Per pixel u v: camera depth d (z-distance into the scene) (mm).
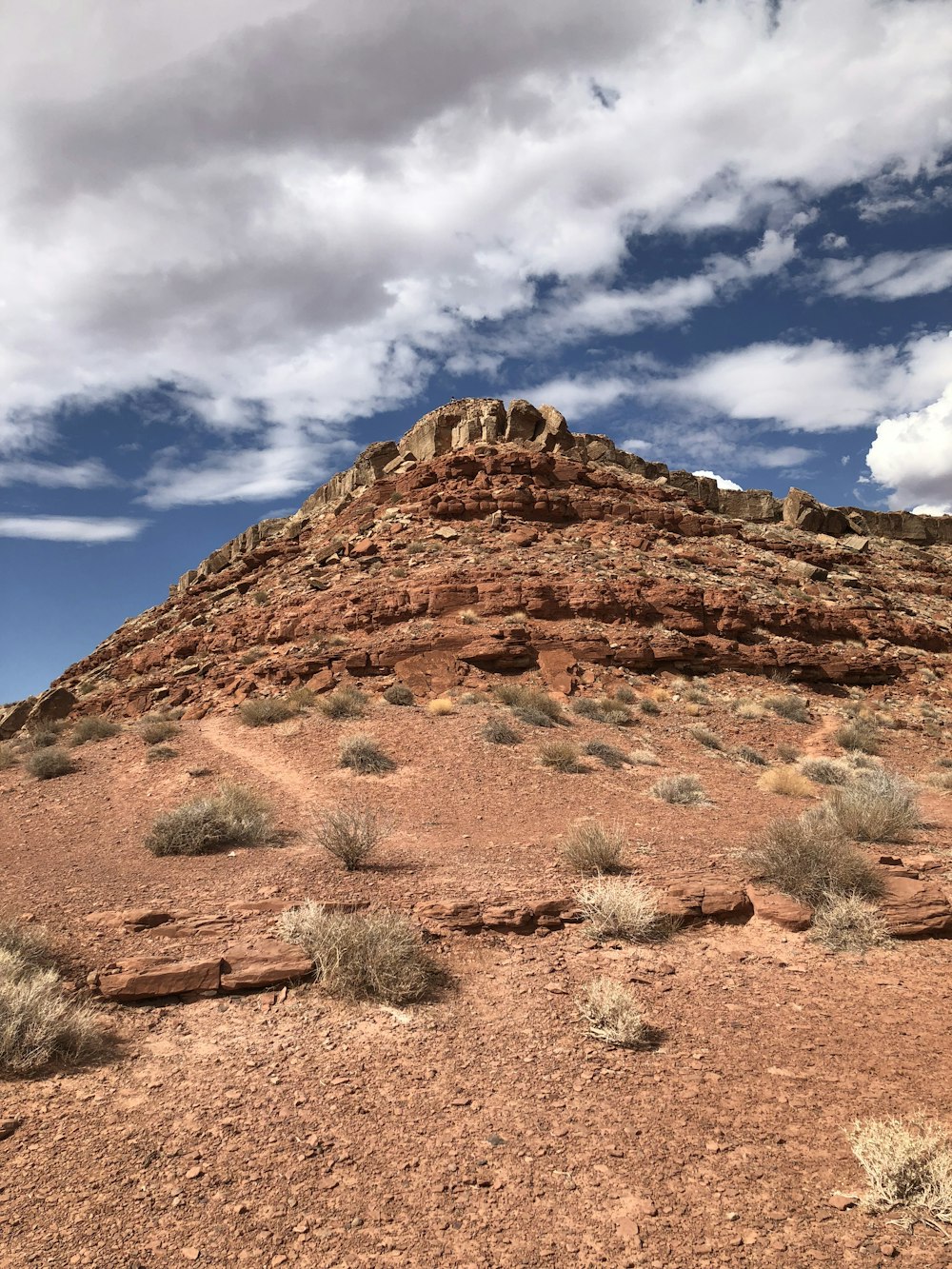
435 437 49625
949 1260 4047
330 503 57469
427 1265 3986
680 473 61688
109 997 7188
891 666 36031
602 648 30156
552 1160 4996
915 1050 6723
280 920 8828
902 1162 4648
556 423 49156
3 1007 6164
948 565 61375
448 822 15109
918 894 10016
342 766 19531
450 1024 7098
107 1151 4961
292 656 29719
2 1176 4637
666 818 15664
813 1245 4176
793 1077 6223
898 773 23188
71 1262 3926
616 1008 7062
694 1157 5062
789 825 11305
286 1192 4586
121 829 14531
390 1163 4926
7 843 13641
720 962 8711
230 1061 6293
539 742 22078
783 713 29359
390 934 8156
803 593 40656
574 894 10195
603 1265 4008
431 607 31281
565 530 40281
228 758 20828
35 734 25516
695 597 34250
